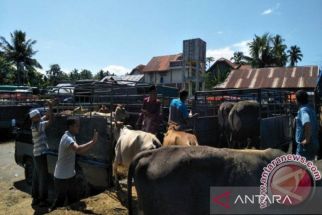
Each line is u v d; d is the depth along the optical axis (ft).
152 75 192.65
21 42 206.80
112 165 23.82
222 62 194.49
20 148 31.50
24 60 210.79
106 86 28.43
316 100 32.42
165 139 20.86
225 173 10.25
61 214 19.38
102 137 23.79
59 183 21.65
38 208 24.52
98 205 20.45
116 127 24.20
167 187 10.80
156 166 11.23
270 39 179.52
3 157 43.96
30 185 30.71
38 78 220.43
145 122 25.72
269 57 177.68
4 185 31.24
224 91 31.78
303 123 16.28
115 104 32.42
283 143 30.81
